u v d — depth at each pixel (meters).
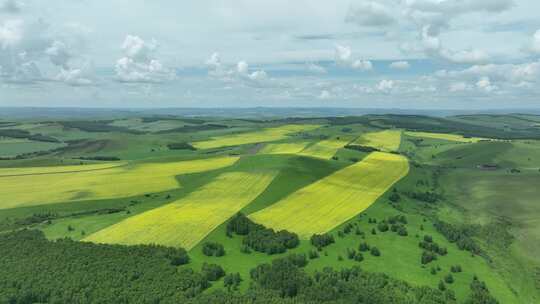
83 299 71.75
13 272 80.19
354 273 85.00
